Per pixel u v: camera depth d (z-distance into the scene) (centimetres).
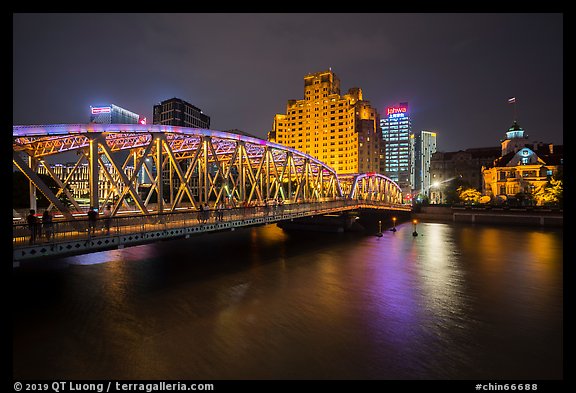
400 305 2173
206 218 2564
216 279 2736
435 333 1755
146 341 1639
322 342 1647
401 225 7812
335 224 5988
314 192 5356
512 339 1686
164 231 2216
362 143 15475
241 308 2091
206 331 1756
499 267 3281
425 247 4466
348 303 2203
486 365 1443
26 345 1580
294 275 2898
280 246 4441
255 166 5397
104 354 1510
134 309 2048
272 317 1953
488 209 8375
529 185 9575
